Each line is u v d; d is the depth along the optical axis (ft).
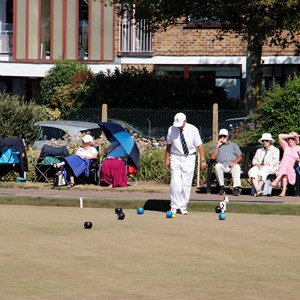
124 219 107.45
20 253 82.94
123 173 133.59
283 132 138.51
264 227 100.68
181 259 80.48
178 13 193.77
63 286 68.95
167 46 251.19
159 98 216.95
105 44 254.06
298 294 66.64
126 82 219.61
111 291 67.21
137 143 149.28
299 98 137.90
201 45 249.55
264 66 245.86
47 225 101.55
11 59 260.42
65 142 149.69
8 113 164.96
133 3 192.65
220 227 100.48
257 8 178.19
